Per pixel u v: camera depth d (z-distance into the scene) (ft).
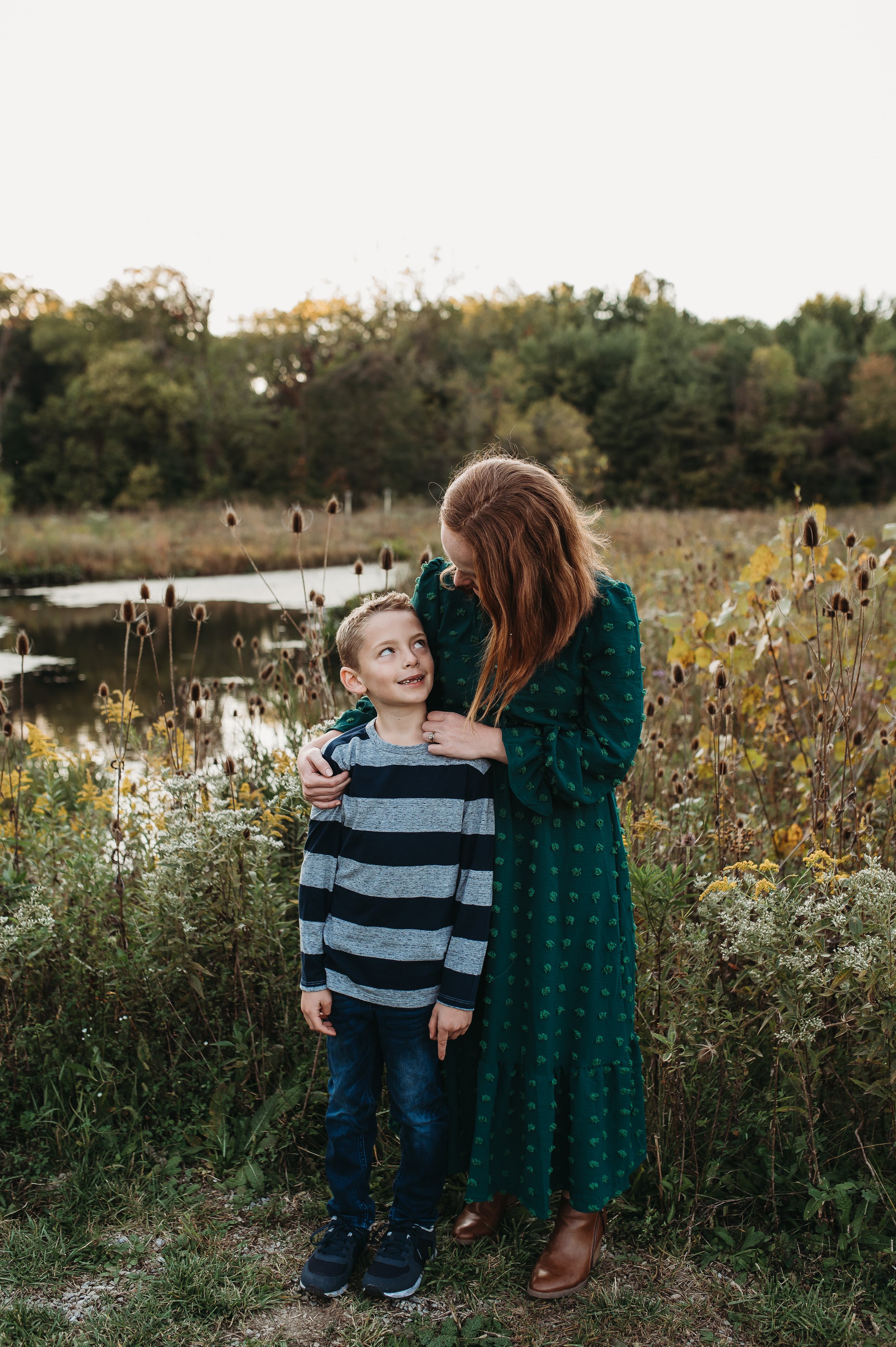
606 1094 5.96
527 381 192.95
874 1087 6.14
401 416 149.89
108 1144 7.09
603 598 5.76
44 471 145.28
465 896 5.76
